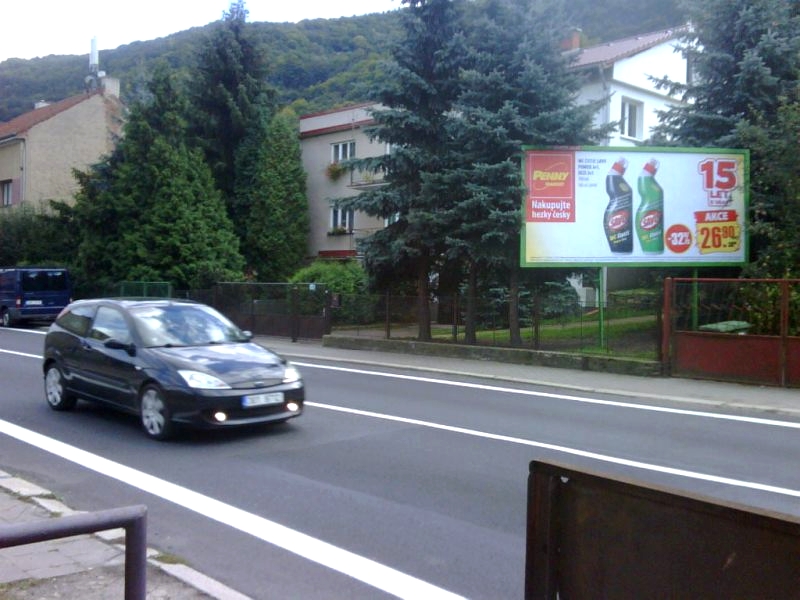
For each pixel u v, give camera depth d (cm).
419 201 1886
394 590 487
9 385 1358
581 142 1820
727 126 1911
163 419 896
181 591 466
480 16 1873
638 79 2886
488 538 583
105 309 1051
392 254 1916
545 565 306
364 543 571
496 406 1196
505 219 1722
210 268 3102
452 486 723
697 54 1956
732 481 755
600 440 946
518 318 1859
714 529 256
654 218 1812
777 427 1048
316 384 1430
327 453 855
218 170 3703
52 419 1043
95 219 3275
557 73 1839
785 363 1359
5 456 835
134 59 7212
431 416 1096
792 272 1630
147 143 3291
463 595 480
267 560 538
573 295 1905
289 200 3650
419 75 1948
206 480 741
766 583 242
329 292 2269
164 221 3156
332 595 479
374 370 1675
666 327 1495
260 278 3628
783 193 1728
